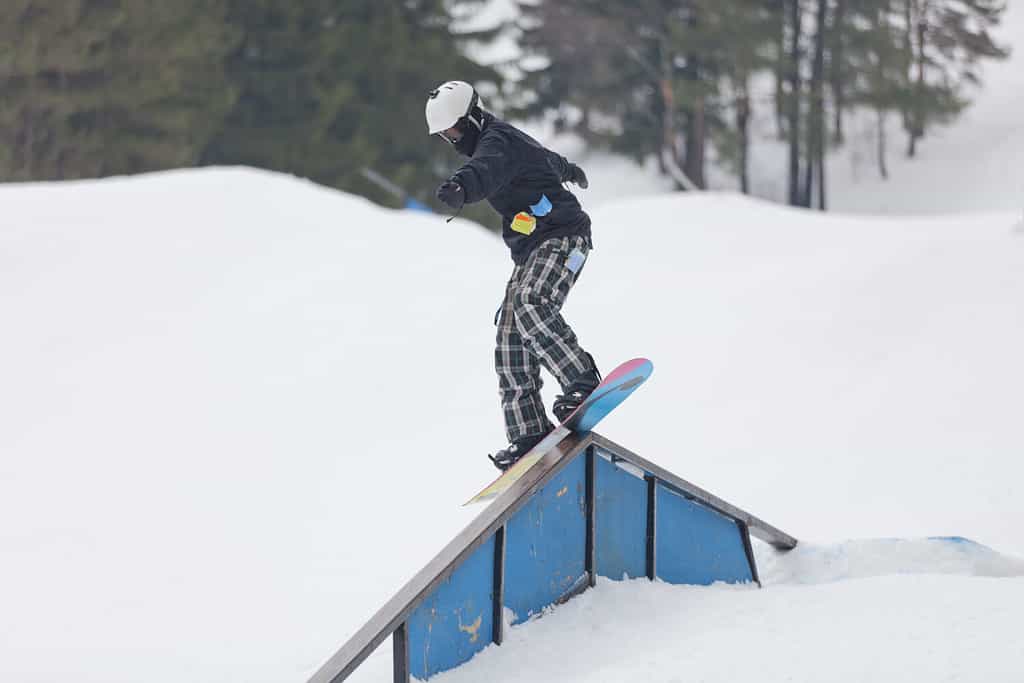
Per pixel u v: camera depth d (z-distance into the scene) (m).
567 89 140.50
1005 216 48.03
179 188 54.56
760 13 130.00
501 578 15.80
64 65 97.94
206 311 41.94
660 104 137.25
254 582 22.72
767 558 20.05
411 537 25.09
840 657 13.28
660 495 18.25
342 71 116.38
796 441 28.66
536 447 16.75
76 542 25.20
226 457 31.00
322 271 45.84
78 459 30.92
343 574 22.98
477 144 16.06
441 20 123.94
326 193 57.81
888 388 30.58
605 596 17.16
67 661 18.80
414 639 14.73
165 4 104.88
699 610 16.67
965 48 136.62
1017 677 12.02
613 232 54.53
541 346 16.12
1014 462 25.45
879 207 133.12
